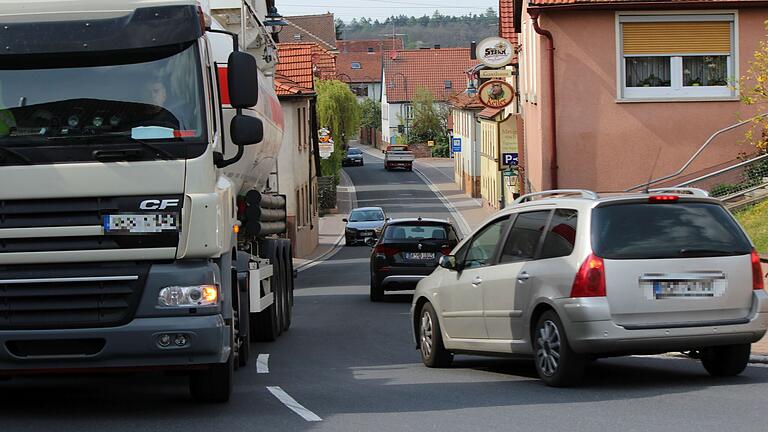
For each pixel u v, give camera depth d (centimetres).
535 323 1488
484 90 4794
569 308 1393
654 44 4009
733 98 4009
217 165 1288
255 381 1628
